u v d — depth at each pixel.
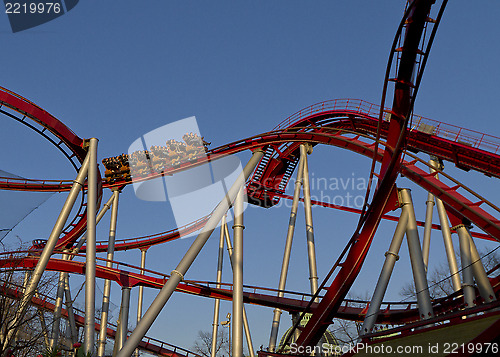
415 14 18.80
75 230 41.56
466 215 24.17
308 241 33.00
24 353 21.16
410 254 24.77
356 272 26.70
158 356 44.84
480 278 22.91
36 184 37.72
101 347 33.41
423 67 19.81
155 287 34.69
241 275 26.34
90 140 28.83
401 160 24.56
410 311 30.78
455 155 33.12
